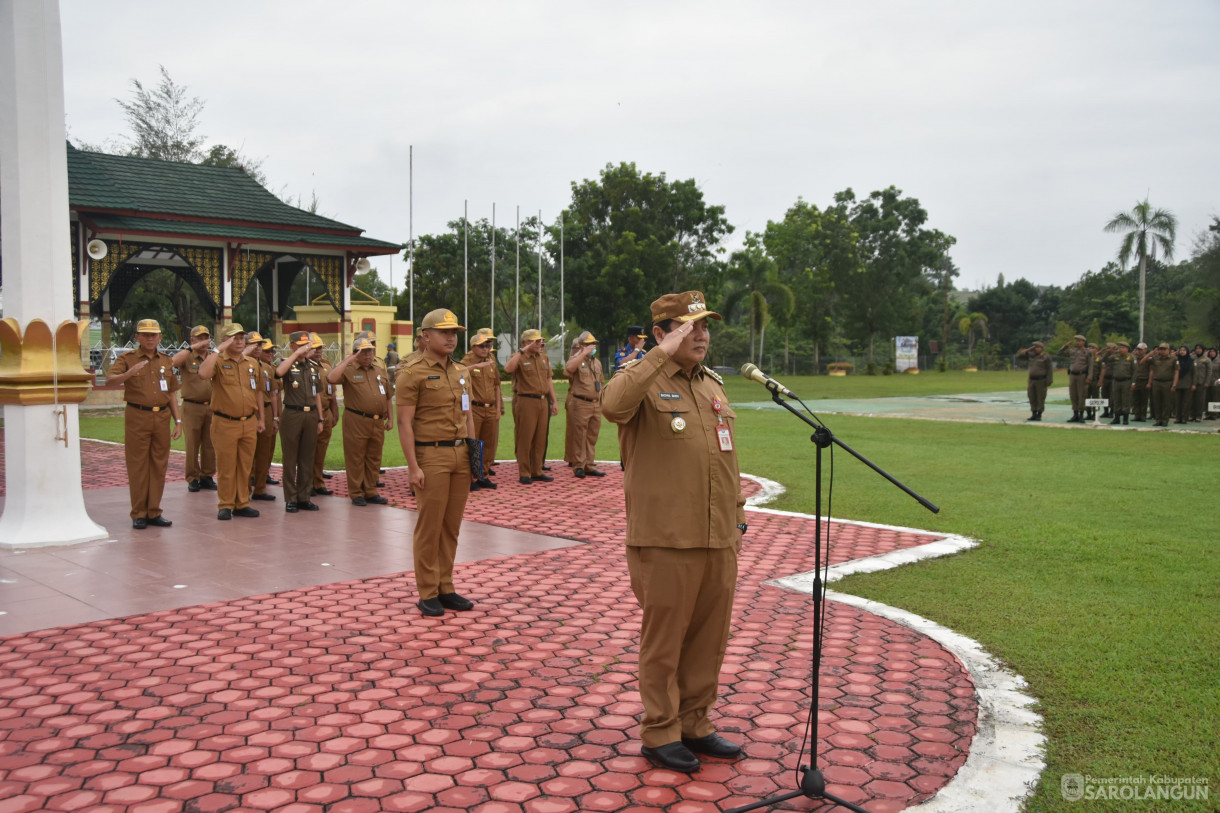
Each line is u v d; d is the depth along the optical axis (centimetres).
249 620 583
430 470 593
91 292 2414
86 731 408
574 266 4462
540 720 425
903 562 739
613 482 1230
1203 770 368
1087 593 640
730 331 6438
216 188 2781
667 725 378
